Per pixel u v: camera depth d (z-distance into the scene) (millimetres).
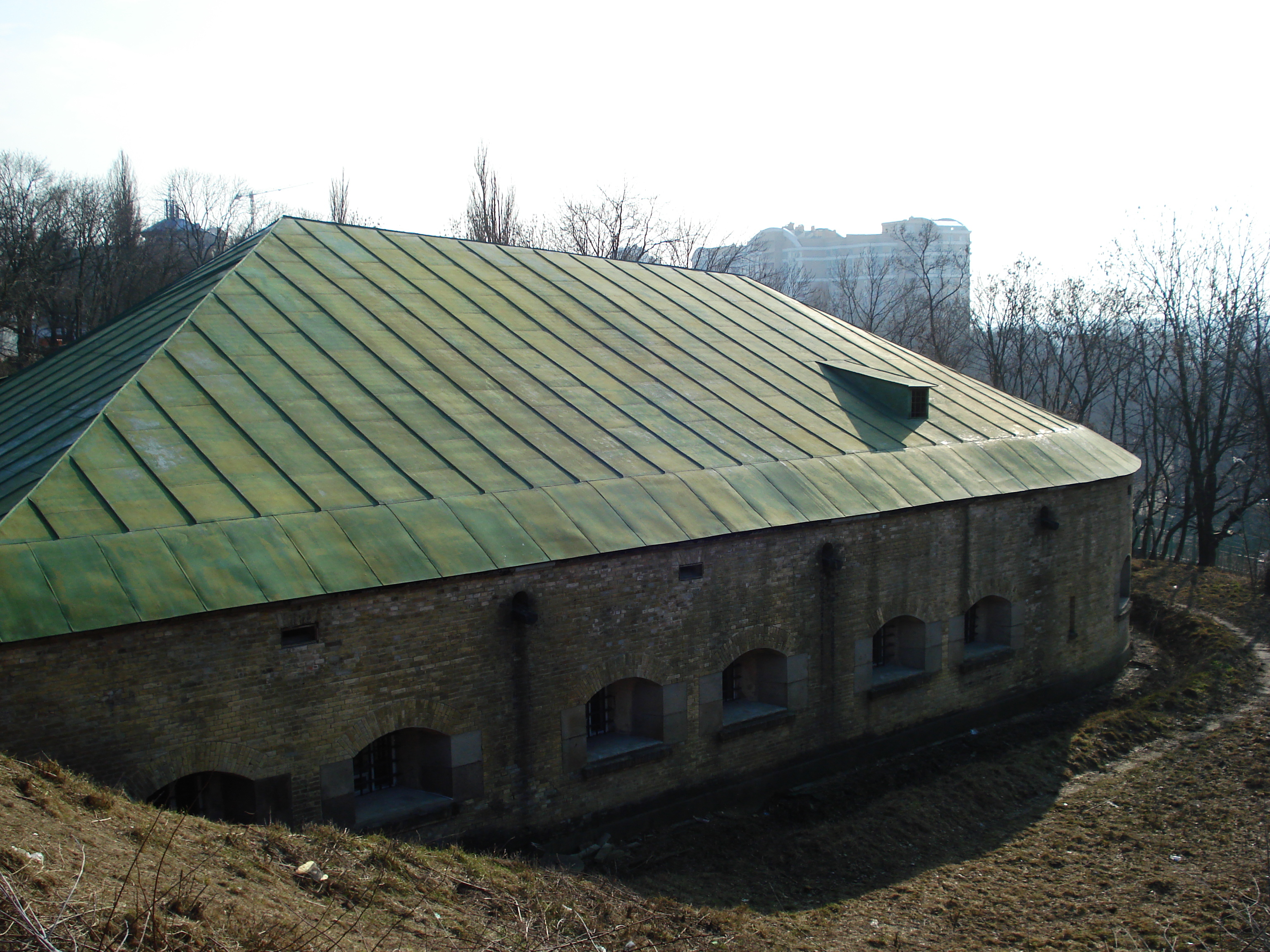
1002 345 45906
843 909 11922
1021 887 12633
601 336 18047
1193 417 40656
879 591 16297
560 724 12750
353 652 10977
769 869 12945
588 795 13164
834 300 106750
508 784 12359
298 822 10711
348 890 8625
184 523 10602
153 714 9742
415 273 17969
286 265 16703
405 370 14867
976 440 19141
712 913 11047
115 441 11570
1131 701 19906
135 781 9664
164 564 10031
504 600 12086
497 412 14594
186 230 61812
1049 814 14984
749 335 20406
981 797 15375
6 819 7152
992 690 18422
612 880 11898
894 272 113438
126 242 57500
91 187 55250
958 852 13758
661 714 13844
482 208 43188
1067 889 12562
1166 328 40656
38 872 6469
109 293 50375
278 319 15125
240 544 10594
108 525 10250
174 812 9320
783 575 14977
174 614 9648
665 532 13445
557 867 12055
